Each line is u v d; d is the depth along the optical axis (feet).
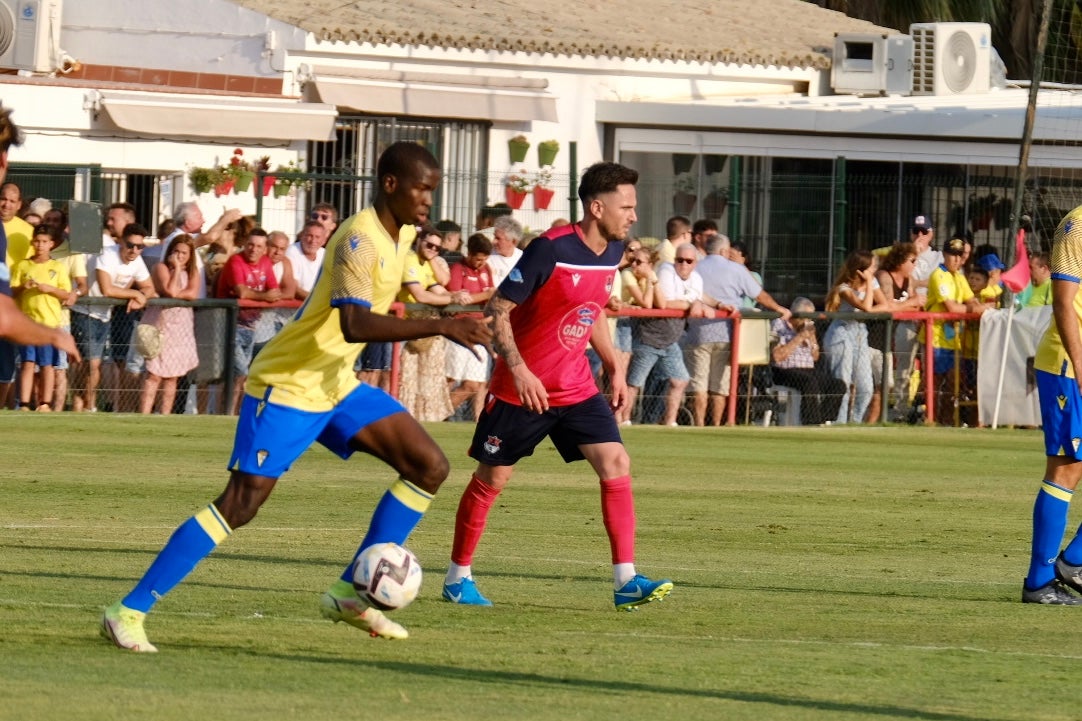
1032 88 173.78
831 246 197.06
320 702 41.83
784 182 199.41
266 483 50.57
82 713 39.11
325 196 204.23
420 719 40.09
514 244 143.84
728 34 250.78
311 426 50.98
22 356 133.49
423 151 50.11
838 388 156.46
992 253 176.86
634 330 146.00
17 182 173.78
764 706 43.68
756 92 245.24
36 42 207.10
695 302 148.66
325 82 209.97
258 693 42.80
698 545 83.05
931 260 180.45
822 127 215.92
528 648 52.42
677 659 50.98
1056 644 56.54
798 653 52.75
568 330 61.41
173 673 45.27
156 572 49.11
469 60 222.07
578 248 60.70
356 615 52.37
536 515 92.43
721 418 152.05
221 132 197.77
